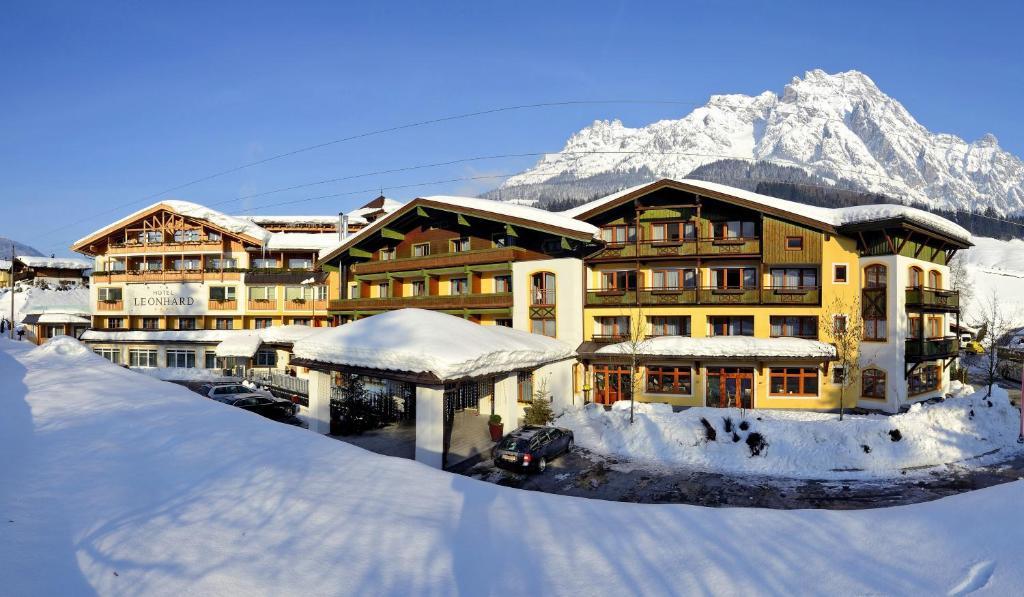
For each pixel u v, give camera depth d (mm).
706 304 29844
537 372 27422
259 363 47000
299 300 48906
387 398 26547
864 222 26656
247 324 49500
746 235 30500
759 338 28375
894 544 7133
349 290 41906
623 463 19938
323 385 23109
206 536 7480
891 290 26781
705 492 16906
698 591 6258
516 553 7402
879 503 15836
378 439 22422
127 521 7812
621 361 28891
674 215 31672
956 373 36062
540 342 27609
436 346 19797
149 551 6945
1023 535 6672
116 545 7039
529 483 17953
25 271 80500
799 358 26562
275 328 40469
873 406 27031
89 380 19125
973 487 17062
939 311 30328
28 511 7836
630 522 8578
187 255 52125
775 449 19750
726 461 19734
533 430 20422
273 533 7699
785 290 28781
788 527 8055
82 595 5848
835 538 7531
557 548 7570
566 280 30750
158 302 49844
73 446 11203
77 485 9070
